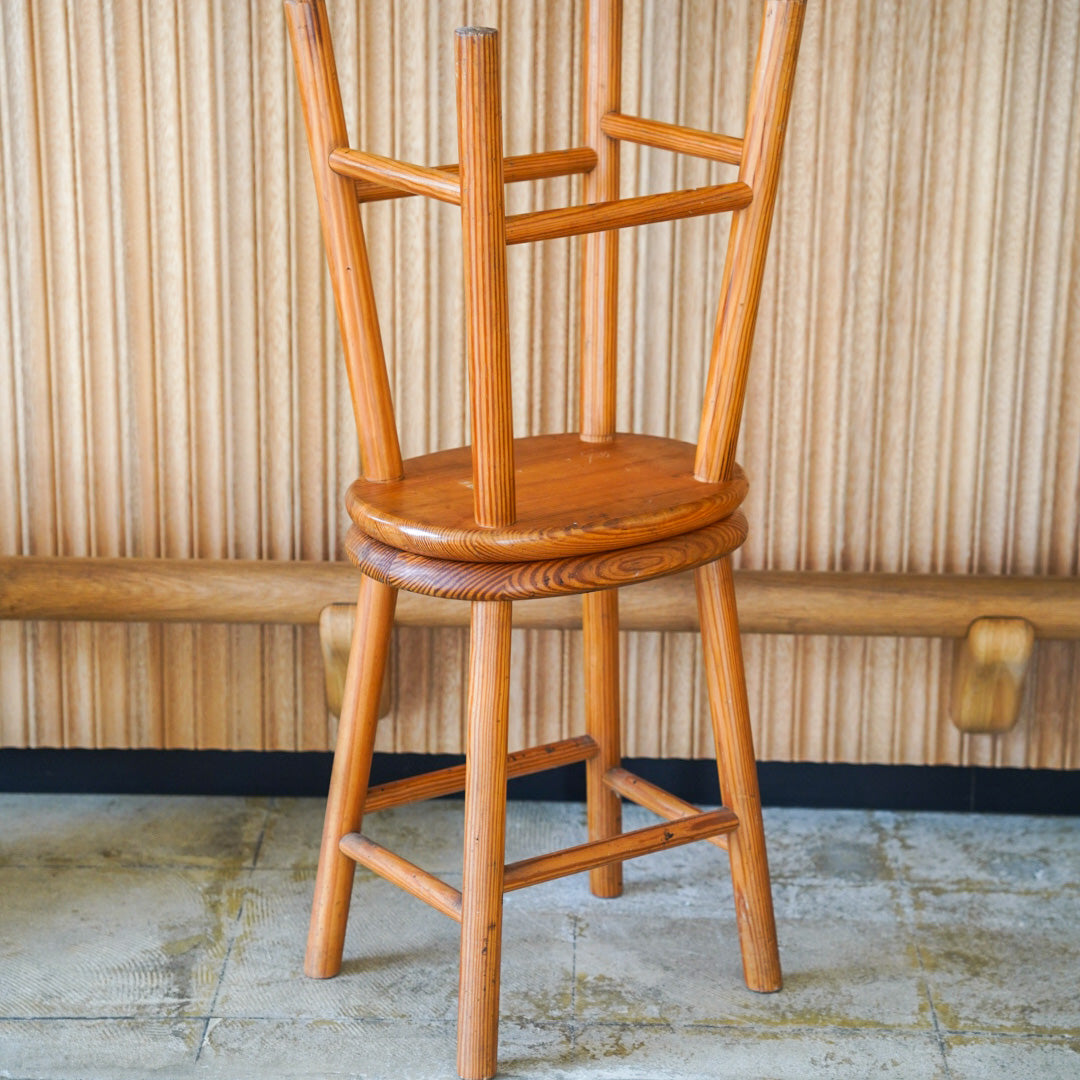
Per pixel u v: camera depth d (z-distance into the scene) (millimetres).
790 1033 1812
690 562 1621
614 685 2037
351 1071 1737
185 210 2180
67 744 2404
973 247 2170
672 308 2211
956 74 2105
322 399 2258
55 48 2119
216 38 2111
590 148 1814
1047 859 2254
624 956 1981
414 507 1619
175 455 2285
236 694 2383
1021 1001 1882
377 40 2117
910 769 2395
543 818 2367
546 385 2258
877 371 2225
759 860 1854
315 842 2295
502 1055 1766
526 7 2104
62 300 2221
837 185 2150
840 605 2215
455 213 2176
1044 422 2238
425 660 2355
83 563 2250
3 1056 1748
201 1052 1766
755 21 2102
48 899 2104
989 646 2193
